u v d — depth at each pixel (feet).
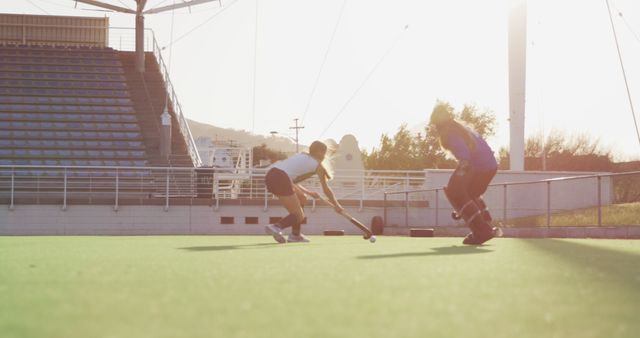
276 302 7.11
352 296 7.57
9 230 59.88
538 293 7.81
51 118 83.51
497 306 6.76
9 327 5.58
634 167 140.67
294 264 12.59
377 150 183.21
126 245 24.23
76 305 6.91
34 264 12.98
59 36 106.01
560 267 11.53
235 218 62.54
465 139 22.08
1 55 95.14
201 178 63.77
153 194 63.62
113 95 89.66
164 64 94.53
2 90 87.51
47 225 60.34
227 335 5.17
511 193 49.37
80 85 90.84
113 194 63.10
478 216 21.83
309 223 63.16
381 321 5.82
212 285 8.82
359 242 26.61
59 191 68.33
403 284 8.80
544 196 48.39
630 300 7.26
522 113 70.90
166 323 5.76
